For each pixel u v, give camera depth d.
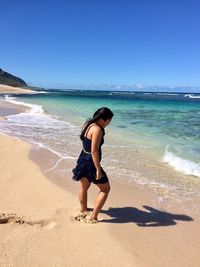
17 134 11.98
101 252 3.88
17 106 26.81
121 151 9.61
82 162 4.64
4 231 4.28
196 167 7.91
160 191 6.16
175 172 7.50
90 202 5.40
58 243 4.04
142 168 7.75
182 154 9.32
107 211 5.13
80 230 4.41
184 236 4.40
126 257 3.80
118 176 7.02
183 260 3.81
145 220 4.86
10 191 5.75
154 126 15.93
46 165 7.50
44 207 5.11
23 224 4.50
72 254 3.80
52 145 10.04
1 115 18.75
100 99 52.38
